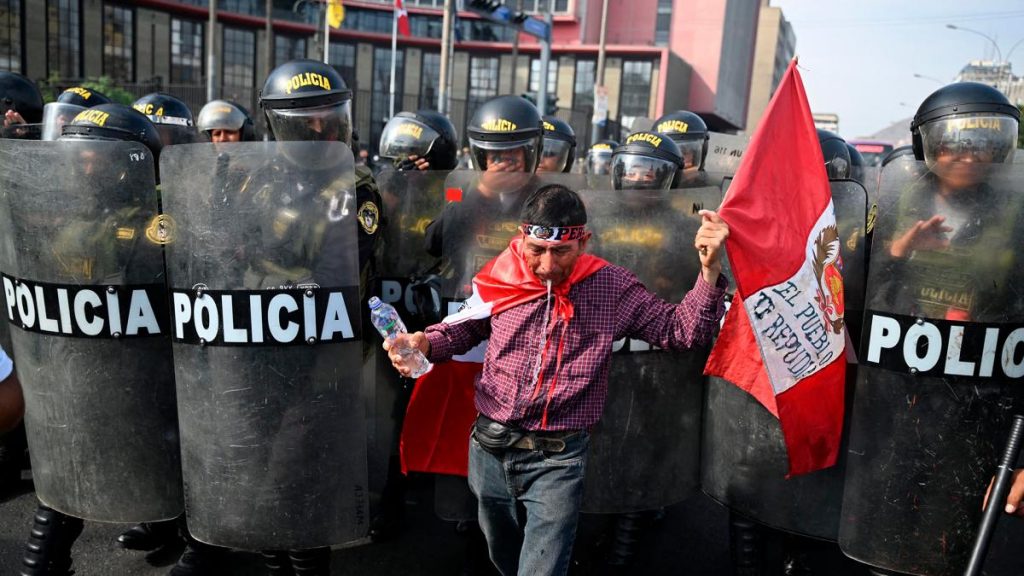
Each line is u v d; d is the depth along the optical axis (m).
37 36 25.81
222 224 2.35
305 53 33.50
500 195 2.81
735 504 2.77
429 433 2.87
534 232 2.14
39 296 2.54
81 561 3.19
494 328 2.31
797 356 2.39
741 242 2.27
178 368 2.48
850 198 2.51
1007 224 2.16
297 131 2.58
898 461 2.31
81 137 2.74
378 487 3.75
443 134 3.90
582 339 2.25
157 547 3.29
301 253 2.38
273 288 2.37
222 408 2.41
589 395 2.26
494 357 2.30
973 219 2.18
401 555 3.36
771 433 2.64
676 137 4.20
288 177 2.35
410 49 34.81
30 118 4.53
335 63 34.09
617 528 3.16
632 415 2.81
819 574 3.28
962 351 2.21
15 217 2.53
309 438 2.44
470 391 2.83
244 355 2.38
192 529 2.54
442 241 2.97
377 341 3.29
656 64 34.62
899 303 2.28
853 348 2.55
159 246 2.54
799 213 2.37
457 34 29.59
